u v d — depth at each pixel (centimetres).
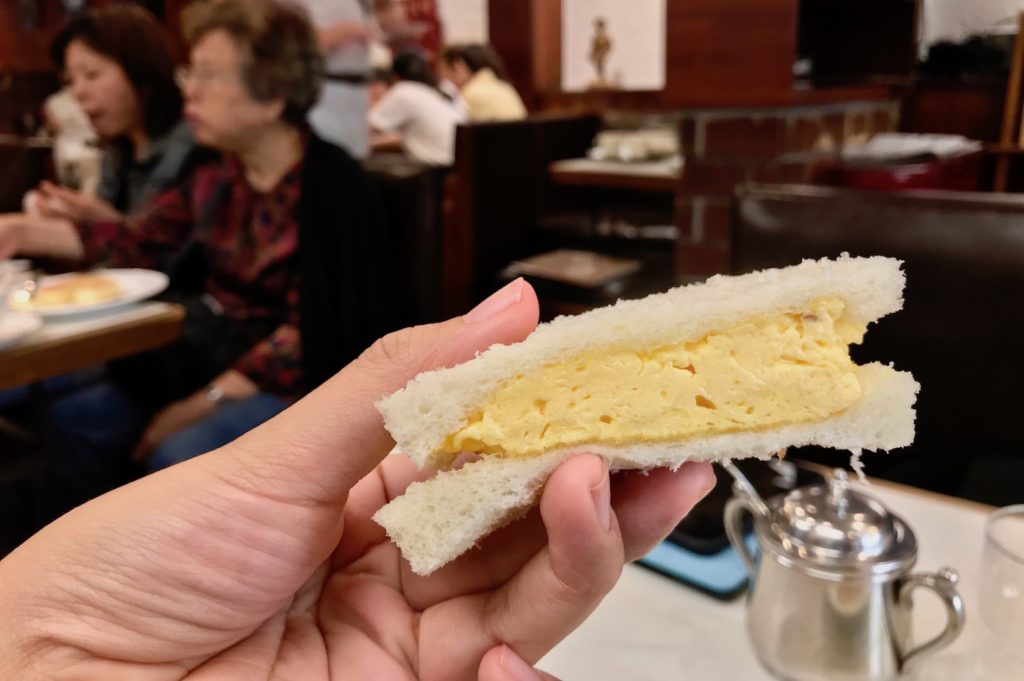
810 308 56
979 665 72
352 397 59
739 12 190
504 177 309
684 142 214
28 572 56
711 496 95
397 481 76
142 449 191
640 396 57
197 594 59
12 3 338
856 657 68
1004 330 115
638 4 379
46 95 348
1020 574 70
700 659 74
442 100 362
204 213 209
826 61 235
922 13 232
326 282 192
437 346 59
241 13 180
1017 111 222
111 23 214
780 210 133
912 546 71
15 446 171
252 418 186
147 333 165
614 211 364
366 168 205
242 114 183
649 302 60
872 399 56
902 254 121
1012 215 114
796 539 71
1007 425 117
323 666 64
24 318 151
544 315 281
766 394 57
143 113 222
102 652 56
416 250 201
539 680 57
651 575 86
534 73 424
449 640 63
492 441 56
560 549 51
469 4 453
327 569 72
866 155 210
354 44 254
